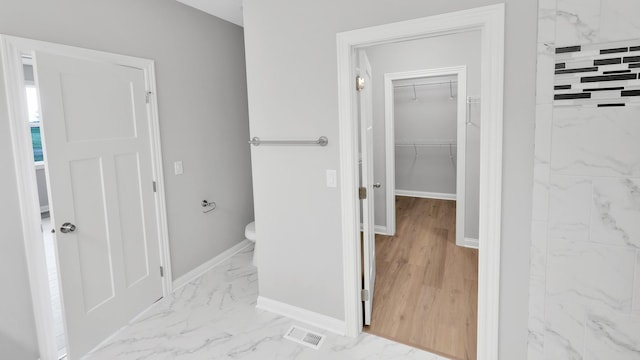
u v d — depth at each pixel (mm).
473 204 3660
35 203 1956
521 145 1603
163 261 2783
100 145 2227
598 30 1413
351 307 2209
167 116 2799
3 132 1826
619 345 1535
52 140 1925
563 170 1537
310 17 2064
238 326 2383
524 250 1661
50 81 1910
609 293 1522
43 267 2004
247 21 2299
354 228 2137
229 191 3578
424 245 3836
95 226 2201
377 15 1851
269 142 2318
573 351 1625
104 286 2266
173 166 2875
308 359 2043
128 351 2150
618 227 1472
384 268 3268
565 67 1485
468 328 2303
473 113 3512
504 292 1731
